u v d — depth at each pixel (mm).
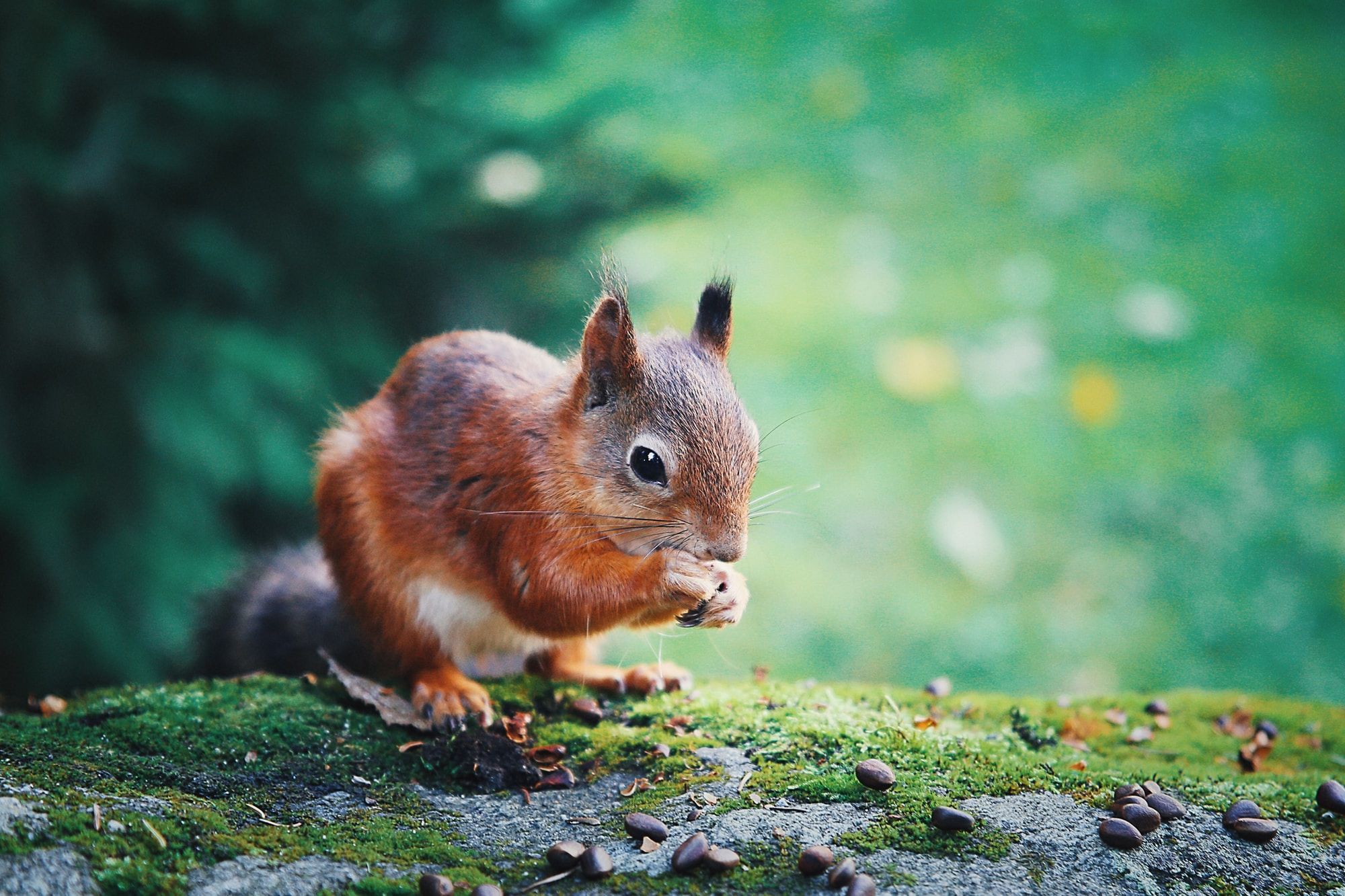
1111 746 5391
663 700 5262
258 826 3988
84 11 7582
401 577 5348
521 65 8945
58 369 7875
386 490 5363
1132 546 11844
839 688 5770
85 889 3412
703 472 4867
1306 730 5734
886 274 15266
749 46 19609
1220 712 5918
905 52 20000
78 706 5000
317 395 8383
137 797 4008
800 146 17562
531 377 5516
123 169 7949
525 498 5074
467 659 5730
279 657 6090
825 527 11898
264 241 8484
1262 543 11758
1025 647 10625
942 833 4004
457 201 8641
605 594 4965
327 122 8164
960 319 14625
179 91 7680
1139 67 19969
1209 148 17938
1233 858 3992
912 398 13414
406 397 5578
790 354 13930
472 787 4504
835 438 12883
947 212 16609
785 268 15234
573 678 5594
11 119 7250
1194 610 11062
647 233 15055
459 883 3680
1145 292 15055
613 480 4965
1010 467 12688
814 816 4113
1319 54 20391
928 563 11602
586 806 4332
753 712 5031
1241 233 16266
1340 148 17922
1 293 7625
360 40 8312
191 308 8312
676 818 4156
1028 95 19141
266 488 8266
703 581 4812
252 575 6574
